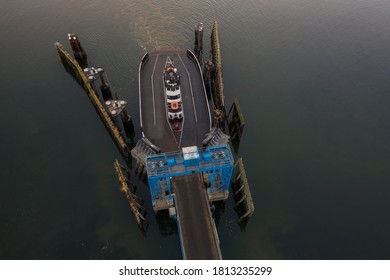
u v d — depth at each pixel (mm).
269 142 67438
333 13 106875
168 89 64062
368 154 66125
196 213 49344
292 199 58281
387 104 76812
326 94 78562
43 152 63562
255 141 67500
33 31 92938
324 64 87125
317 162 64312
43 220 53844
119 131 67000
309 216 56031
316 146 67125
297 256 51188
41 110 71875
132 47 88688
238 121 67000
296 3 110438
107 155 63469
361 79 83062
